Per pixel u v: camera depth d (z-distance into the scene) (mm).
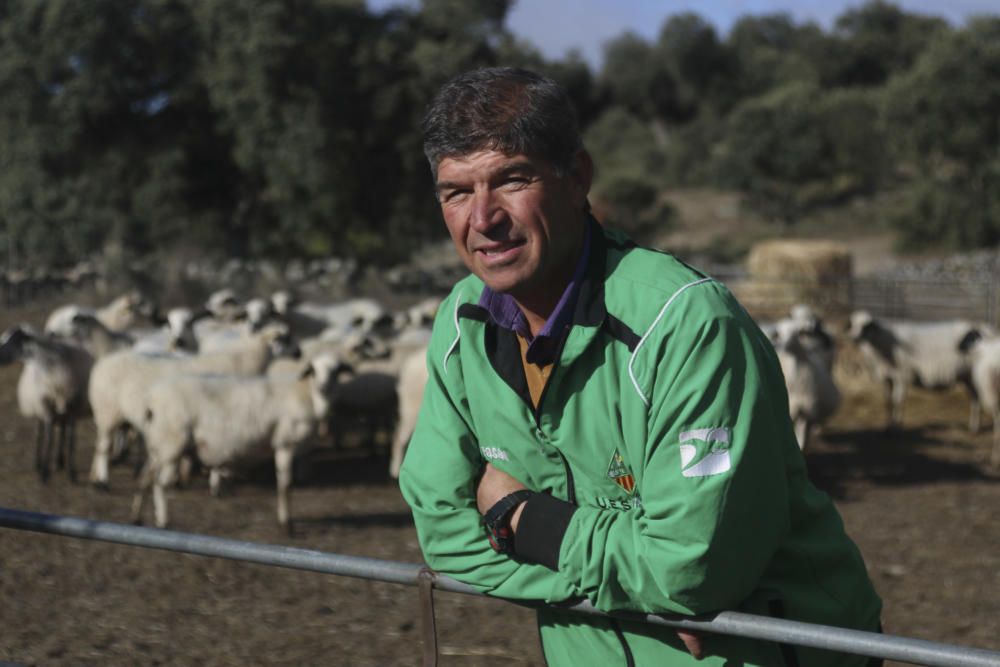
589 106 97062
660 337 1771
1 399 14953
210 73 29000
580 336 1833
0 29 29422
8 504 8891
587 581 1830
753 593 1916
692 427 1741
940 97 45906
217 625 5762
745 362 1780
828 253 19234
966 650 1611
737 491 1729
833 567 1979
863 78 102125
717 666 1879
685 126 98812
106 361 9609
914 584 7012
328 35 29188
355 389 11227
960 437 13281
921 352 13156
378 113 29562
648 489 1787
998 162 44312
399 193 31469
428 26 32094
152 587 6457
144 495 8414
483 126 1781
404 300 26547
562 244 1854
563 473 1972
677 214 59438
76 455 11508
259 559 2139
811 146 70375
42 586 6395
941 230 46625
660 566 1748
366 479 10797
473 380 1986
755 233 65812
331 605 6184
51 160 30375
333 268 30750
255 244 33000
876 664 2080
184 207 32219
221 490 9859
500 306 1977
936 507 9547
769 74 101625
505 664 5191
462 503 2020
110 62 29047
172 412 8227
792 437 1938
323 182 28859
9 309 24641
